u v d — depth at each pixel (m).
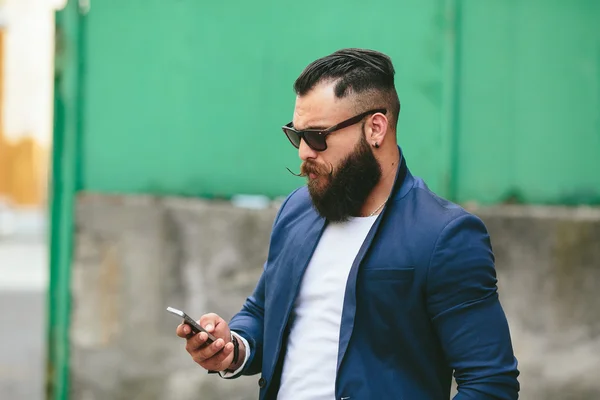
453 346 4.54
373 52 4.91
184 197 10.53
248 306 5.60
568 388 10.15
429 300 4.60
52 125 10.50
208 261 10.37
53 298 10.52
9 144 53.41
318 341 4.82
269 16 10.46
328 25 10.38
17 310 21.56
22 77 53.25
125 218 10.41
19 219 51.09
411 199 4.82
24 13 52.69
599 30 10.30
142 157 10.56
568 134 10.34
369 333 4.69
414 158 10.30
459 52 10.28
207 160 10.54
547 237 10.15
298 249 5.03
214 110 10.54
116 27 10.52
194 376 10.41
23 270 30.05
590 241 10.13
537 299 10.16
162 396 10.41
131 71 10.55
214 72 10.53
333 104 4.74
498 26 10.28
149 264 10.39
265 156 10.52
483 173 10.34
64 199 10.48
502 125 10.32
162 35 10.55
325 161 4.79
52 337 10.52
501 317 4.58
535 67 10.32
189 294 10.38
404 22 10.27
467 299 4.54
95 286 10.45
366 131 4.79
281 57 10.46
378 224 4.76
